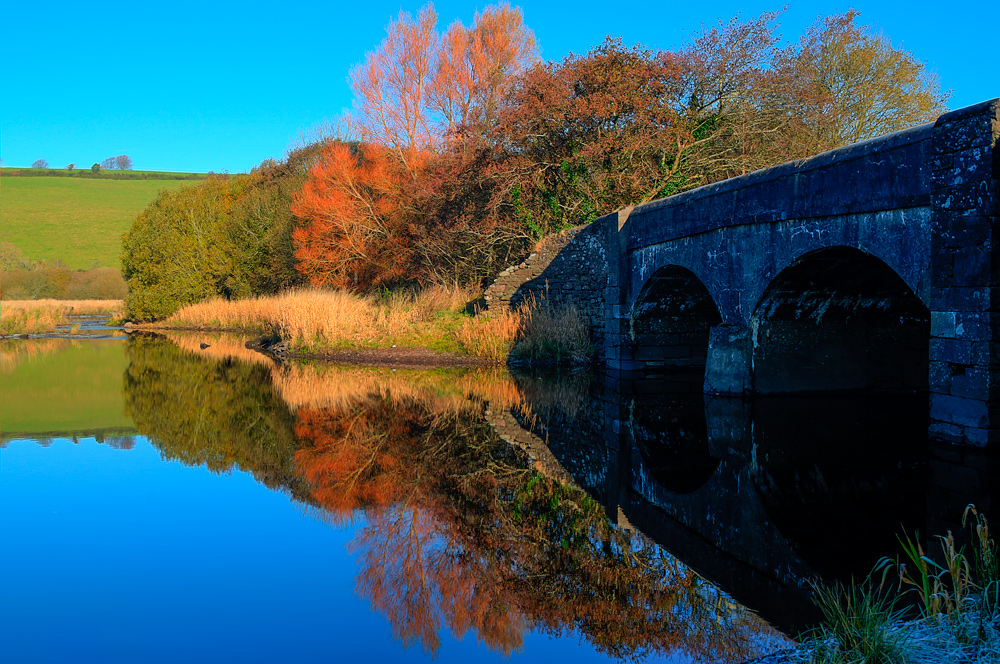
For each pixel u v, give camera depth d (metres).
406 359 16.53
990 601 3.12
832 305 10.09
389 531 5.20
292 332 19.25
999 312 6.34
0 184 74.31
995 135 6.23
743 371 10.35
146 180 82.25
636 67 17.75
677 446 7.54
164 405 11.23
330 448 7.98
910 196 7.04
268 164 36.28
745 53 18.02
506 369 14.91
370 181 23.41
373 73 23.25
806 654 3.05
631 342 13.63
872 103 21.36
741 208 9.73
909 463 6.36
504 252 21.11
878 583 3.87
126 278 38.50
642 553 4.66
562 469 6.84
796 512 5.21
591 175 18.50
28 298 45.84
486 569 4.51
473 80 22.81
